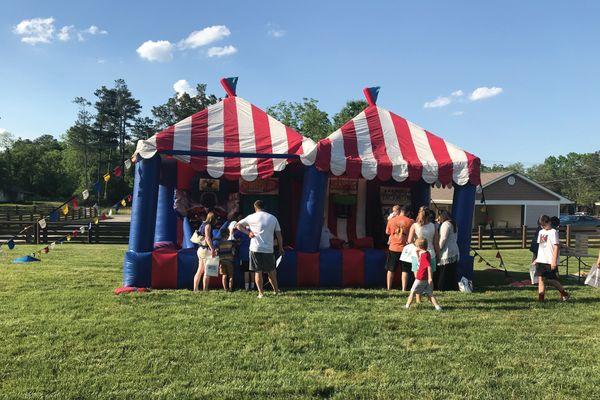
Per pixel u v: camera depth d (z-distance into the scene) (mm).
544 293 8031
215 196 10609
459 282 8812
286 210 10766
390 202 11070
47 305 6879
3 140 91688
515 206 36000
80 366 4559
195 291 8094
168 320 6160
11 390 4012
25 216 29984
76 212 34906
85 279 9133
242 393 4043
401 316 6578
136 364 4637
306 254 8945
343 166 8906
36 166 80562
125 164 9203
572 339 5688
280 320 6258
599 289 9125
